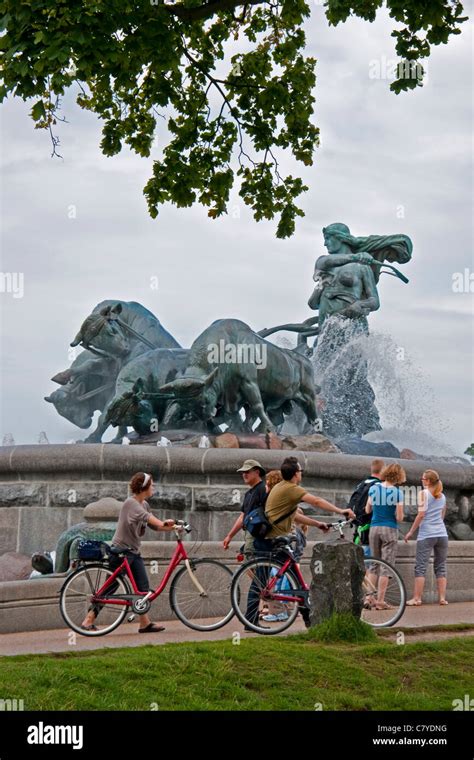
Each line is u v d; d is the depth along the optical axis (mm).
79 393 27109
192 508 19703
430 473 16391
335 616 12180
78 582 13328
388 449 25125
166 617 14789
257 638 11992
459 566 17734
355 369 28562
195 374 22172
